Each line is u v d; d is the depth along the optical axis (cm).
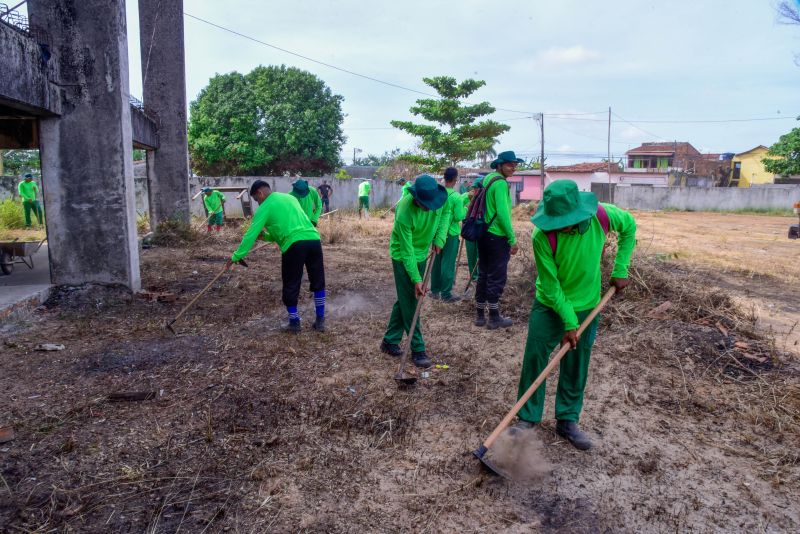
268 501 291
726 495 301
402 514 284
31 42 620
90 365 475
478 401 412
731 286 820
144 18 1388
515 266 881
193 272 920
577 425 371
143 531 268
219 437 354
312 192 952
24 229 1570
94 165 707
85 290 714
